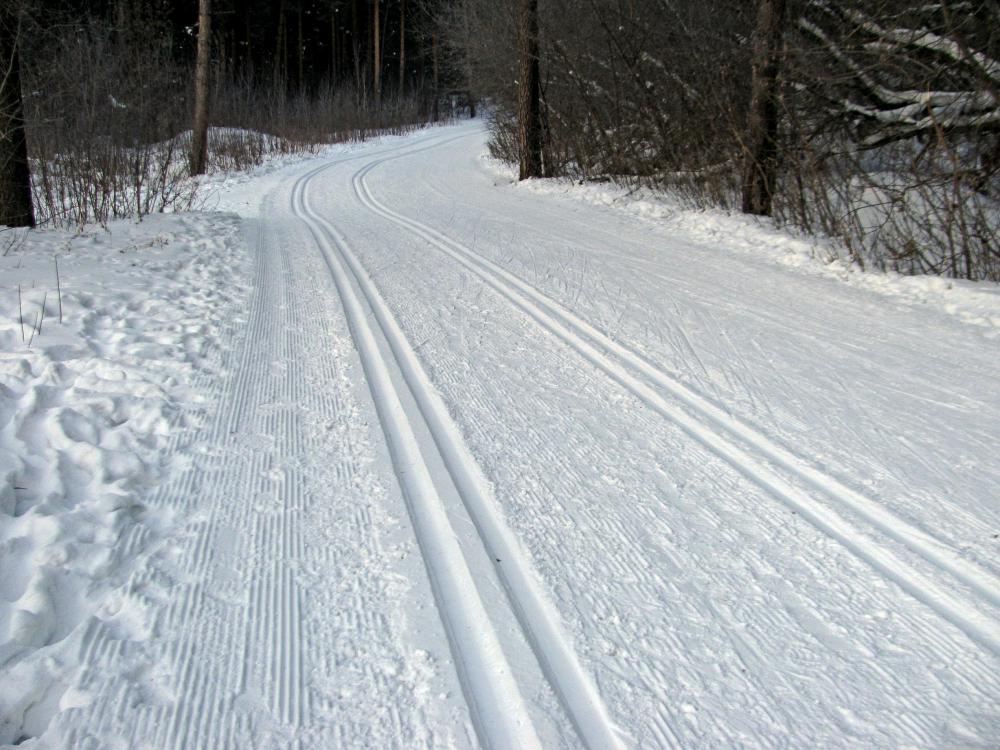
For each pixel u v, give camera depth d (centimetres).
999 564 301
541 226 1110
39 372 490
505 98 2091
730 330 607
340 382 503
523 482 373
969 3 857
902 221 885
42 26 1145
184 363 523
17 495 356
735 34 1210
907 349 558
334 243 1022
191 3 3478
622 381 505
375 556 314
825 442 411
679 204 1228
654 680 246
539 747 220
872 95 1022
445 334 605
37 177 1098
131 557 312
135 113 1230
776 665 252
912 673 247
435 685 244
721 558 311
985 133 858
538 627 271
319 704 237
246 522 338
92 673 247
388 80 5406
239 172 2111
